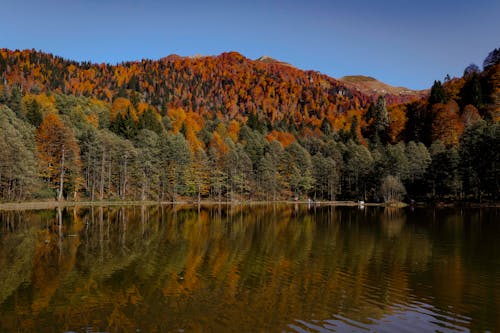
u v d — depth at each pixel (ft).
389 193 362.12
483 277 81.46
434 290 72.18
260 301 64.44
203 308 60.85
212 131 605.73
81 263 89.45
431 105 612.70
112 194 332.60
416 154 416.87
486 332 53.57
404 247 116.26
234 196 415.85
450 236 139.95
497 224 179.83
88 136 328.29
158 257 97.40
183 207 295.69
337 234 143.74
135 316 57.26
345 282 76.48
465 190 342.44
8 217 179.52
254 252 106.11
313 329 53.36
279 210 281.74
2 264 87.76
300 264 91.81
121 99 597.52
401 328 54.44
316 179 454.81
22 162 243.40
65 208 237.86
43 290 69.10
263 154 487.20
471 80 606.96
